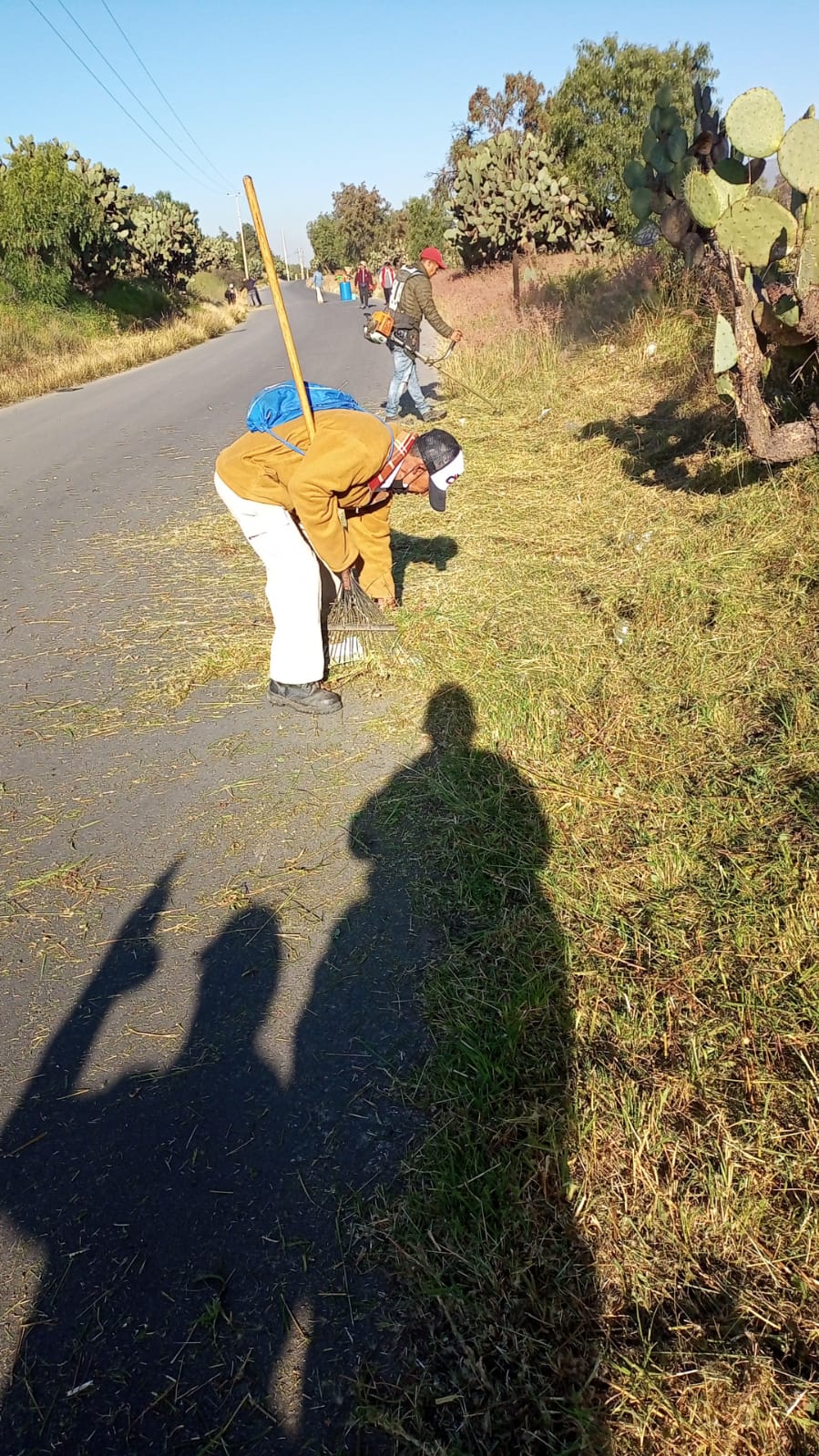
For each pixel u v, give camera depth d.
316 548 3.46
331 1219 1.86
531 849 2.82
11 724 3.93
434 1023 2.26
